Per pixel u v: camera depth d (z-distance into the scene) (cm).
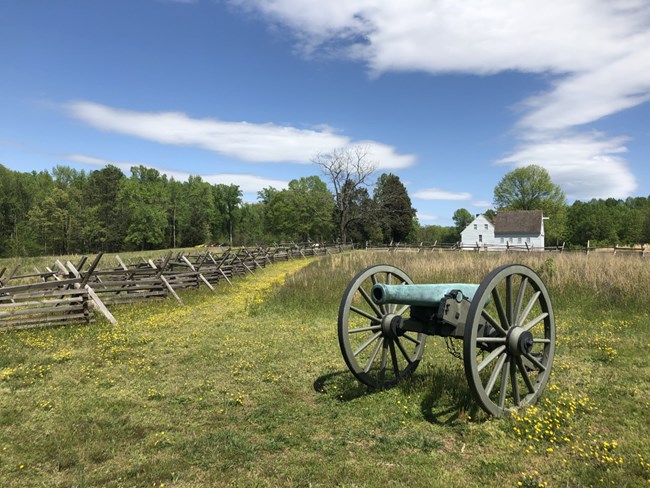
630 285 916
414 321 450
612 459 312
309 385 521
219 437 383
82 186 7731
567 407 413
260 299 1193
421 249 4269
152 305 1111
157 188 7912
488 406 382
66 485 312
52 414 443
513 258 1554
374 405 445
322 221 7206
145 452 360
